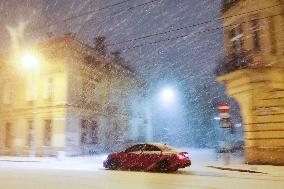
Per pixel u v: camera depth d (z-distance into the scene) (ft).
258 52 59.31
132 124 127.44
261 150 59.16
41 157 90.89
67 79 94.89
